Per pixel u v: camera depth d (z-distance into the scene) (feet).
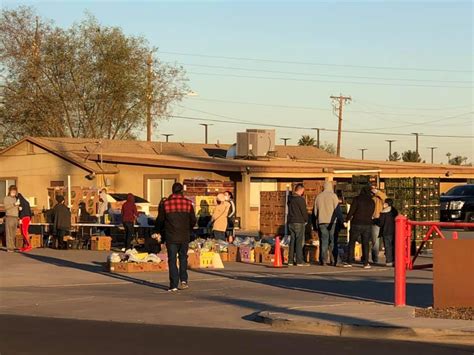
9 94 193.67
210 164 126.82
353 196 84.99
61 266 72.64
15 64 192.54
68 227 91.91
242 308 47.21
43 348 35.01
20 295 53.62
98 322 42.68
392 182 86.33
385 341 37.19
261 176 126.72
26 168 144.87
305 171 131.75
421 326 38.52
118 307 48.01
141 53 201.46
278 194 86.22
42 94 193.88
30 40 193.47
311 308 45.19
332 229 73.41
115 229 95.96
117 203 106.93
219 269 69.92
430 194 88.33
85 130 197.77
